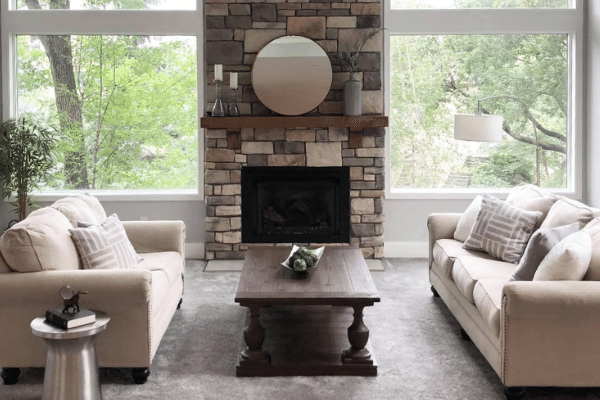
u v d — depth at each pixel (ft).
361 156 21.67
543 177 22.93
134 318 11.59
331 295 12.26
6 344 11.55
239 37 21.40
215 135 21.54
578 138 22.36
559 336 10.66
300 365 12.30
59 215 13.15
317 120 21.07
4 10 21.98
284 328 14.61
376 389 11.62
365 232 21.88
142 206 22.48
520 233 14.92
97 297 11.32
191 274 20.20
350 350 12.50
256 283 13.14
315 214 22.02
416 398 11.23
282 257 15.66
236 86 20.86
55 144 22.58
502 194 22.45
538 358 10.69
